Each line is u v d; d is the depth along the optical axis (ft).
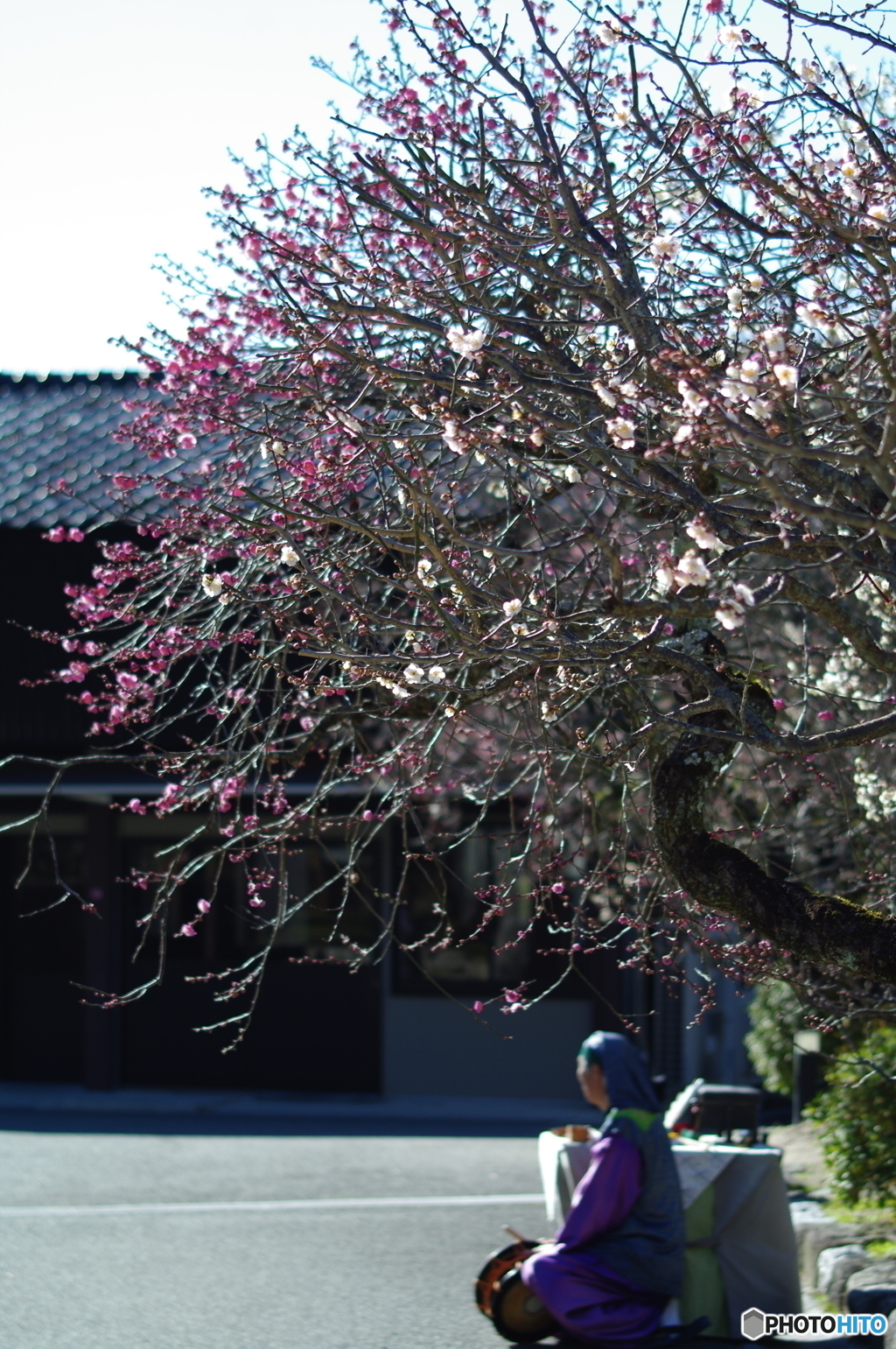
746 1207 20.67
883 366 11.05
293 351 18.28
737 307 15.51
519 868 19.03
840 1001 20.80
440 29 17.98
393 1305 23.56
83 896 51.49
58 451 50.88
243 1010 49.42
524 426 15.64
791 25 15.25
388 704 17.47
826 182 16.72
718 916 17.66
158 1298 24.07
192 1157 38.29
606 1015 46.19
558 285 15.93
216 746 18.71
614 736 19.12
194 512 18.70
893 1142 26.11
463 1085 47.52
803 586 12.74
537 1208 31.94
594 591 18.35
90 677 45.47
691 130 17.12
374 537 14.26
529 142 17.37
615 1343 18.67
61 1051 51.26
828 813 22.61
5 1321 22.72
